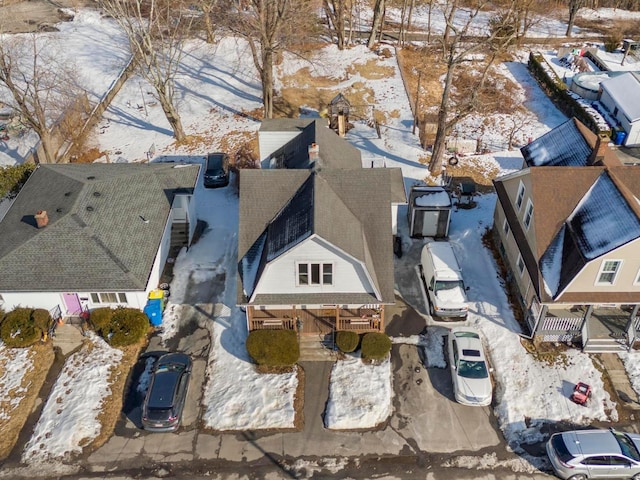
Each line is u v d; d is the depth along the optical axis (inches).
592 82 2033.7
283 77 2178.9
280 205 1133.7
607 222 1034.1
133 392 1043.9
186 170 1402.6
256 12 1806.1
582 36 2642.7
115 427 987.3
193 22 2465.6
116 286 1096.8
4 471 923.4
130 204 1259.8
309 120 1498.5
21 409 1015.0
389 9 2847.0
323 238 983.6
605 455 884.6
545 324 1095.0
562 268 1067.9
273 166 1424.7
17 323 1111.0
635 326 1090.1
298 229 1028.5
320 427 986.7
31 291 1090.1
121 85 2169.0
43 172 1374.3
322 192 1090.7
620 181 1107.9
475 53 2378.2
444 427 986.7
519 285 1201.4
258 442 963.3
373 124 1870.1
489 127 1854.1
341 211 1091.3
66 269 1114.7
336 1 2504.9
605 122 1815.9
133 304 1151.0
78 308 1160.2
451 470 924.6
